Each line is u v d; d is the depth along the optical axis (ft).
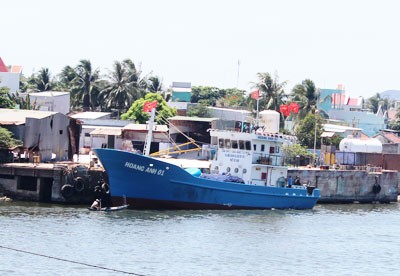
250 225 431.84
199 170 486.79
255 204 489.26
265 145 502.38
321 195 601.62
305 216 488.44
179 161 542.98
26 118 518.78
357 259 366.02
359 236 426.51
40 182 481.87
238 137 497.87
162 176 455.22
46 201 485.15
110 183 456.45
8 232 369.71
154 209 461.78
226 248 366.84
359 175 621.72
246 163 495.82
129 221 417.08
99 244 356.18
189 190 463.42
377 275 337.31
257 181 499.51
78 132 568.82
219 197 474.49
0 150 506.48
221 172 501.56
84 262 322.55
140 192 456.04
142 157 450.30
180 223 420.77
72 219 414.00
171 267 324.19
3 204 462.19
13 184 487.20
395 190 643.45
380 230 452.35
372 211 554.87
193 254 349.61
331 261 357.82
